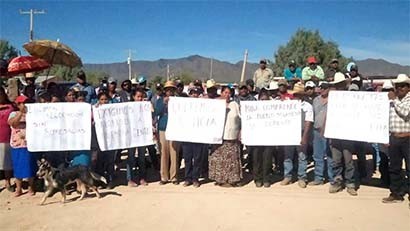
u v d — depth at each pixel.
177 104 9.16
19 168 8.48
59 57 12.23
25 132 8.55
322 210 7.52
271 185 9.31
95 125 8.89
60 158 9.05
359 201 8.05
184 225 6.82
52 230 6.66
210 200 8.13
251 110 9.09
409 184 7.82
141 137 9.20
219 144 9.12
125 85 10.64
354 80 11.16
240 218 7.12
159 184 9.43
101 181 8.96
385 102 8.24
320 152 9.14
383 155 9.09
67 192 8.73
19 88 13.81
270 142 9.03
